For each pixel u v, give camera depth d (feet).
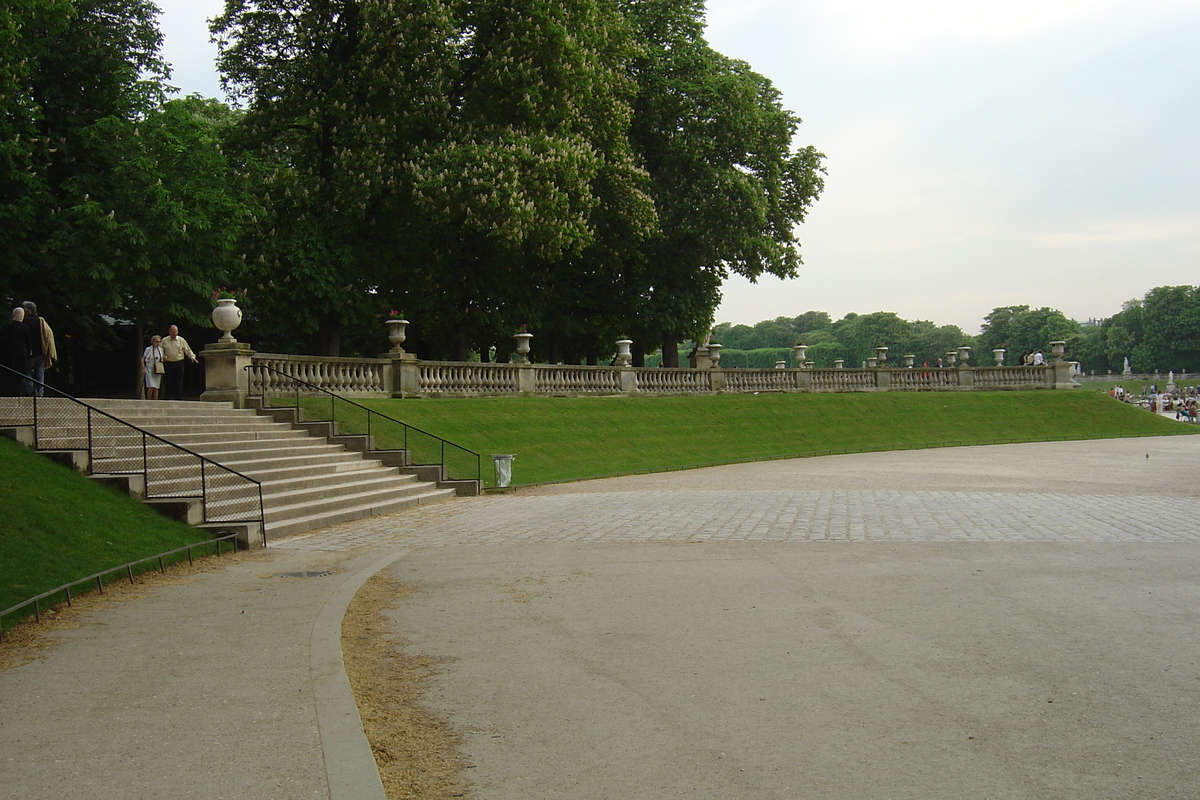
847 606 28.37
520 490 73.20
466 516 55.52
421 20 94.12
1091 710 18.56
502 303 124.26
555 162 98.43
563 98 104.37
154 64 112.88
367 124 94.73
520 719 18.67
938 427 132.98
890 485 70.03
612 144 120.88
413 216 102.01
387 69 94.89
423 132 103.14
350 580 33.94
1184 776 15.24
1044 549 38.83
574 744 17.20
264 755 16.24
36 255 95.71
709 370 131.95
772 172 143.02
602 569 35.73
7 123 88.12
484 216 94.99
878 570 34.40
